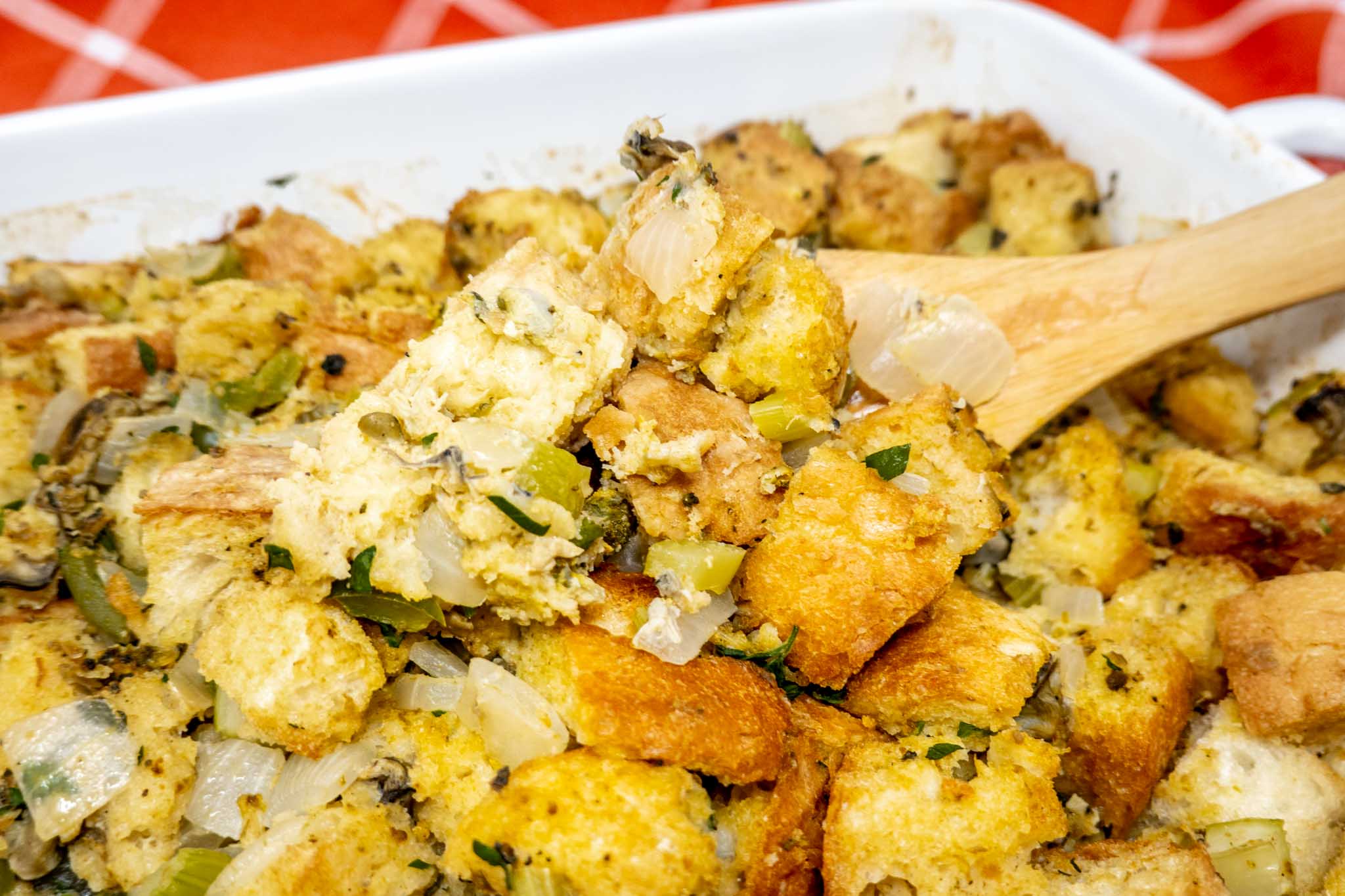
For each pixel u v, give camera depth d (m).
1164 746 0.22
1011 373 0.24
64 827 0.20
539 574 0.20
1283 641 0.22
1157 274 0.24
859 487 0.21
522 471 0.20
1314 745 0.22
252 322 0.24
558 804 0.19
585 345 0.21
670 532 0.21
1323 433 0.25
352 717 0.20
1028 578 0.24
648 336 0.21
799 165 0.27
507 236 0.26
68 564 0.22
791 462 0.22
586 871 0.19
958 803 0.20
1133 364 0.24
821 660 0.20
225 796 0.20
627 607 0.20
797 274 0.21
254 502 0.20
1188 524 0.24
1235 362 0.26
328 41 0.33
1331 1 0.34
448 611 0.20
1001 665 0.21
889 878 0.20
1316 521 0.23
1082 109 0.28
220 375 0.24
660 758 0.19
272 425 0.23
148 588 0.21
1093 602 0.24
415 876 0.20
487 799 0.19
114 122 0.25
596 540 0.21
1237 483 0.24
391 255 0.26
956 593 0.22
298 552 0.20
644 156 0.22
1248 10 0.35
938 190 0.29
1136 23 0.35
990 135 0.28
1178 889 0.20
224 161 0.26
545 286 0.21
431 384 0.20
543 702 0.20
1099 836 0.22
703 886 0.19
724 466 0.21
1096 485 0.24
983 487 0.22
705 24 0.27
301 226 0.26
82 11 0.32
